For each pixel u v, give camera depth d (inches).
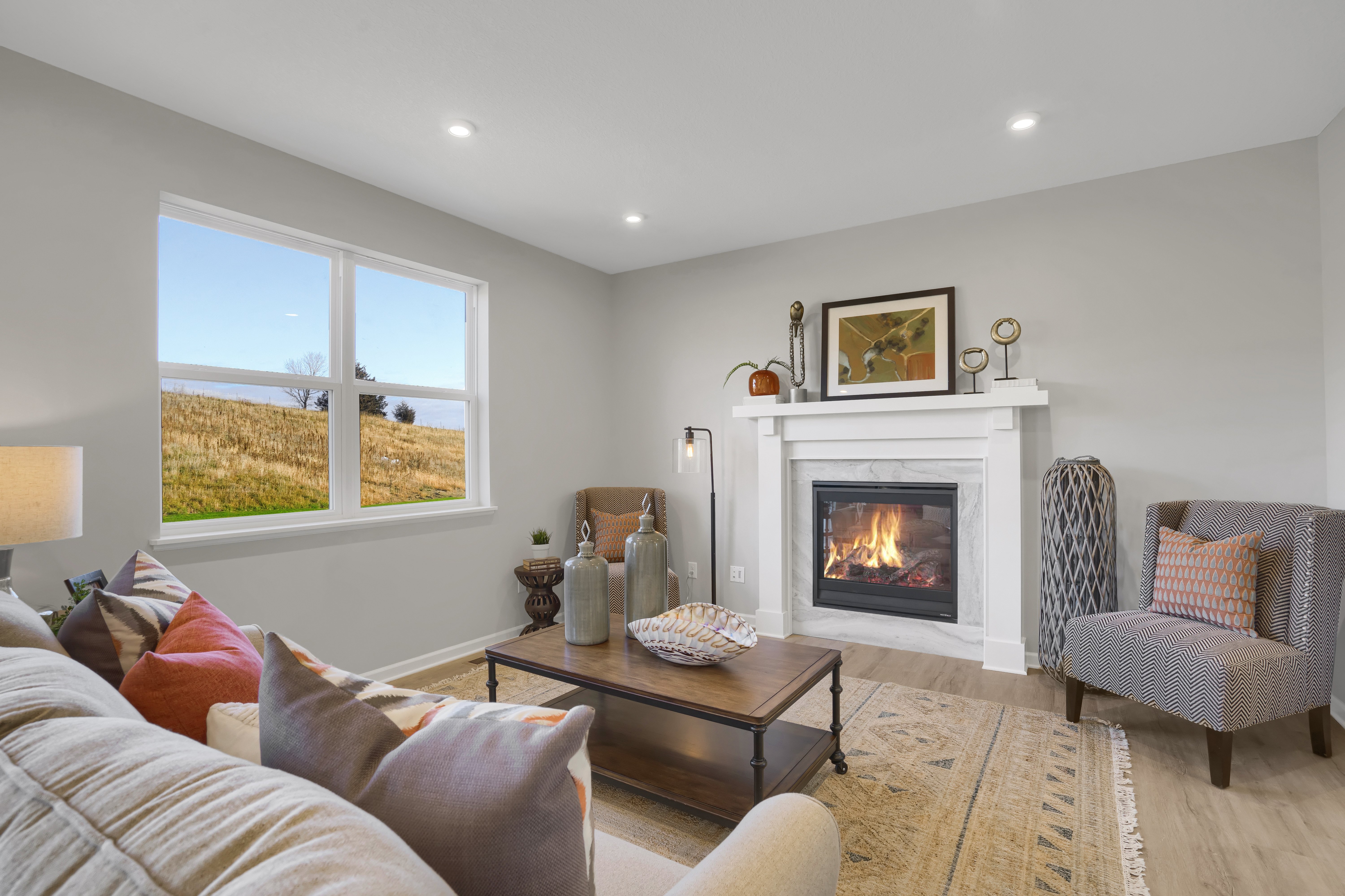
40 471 70.1
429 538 138.2
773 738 89.6
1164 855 70.8
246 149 108.9
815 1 76.9
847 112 102.4
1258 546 95.7
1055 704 112.8
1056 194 132.7
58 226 89.1
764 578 161.2
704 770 80.2
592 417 184.2
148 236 97.7
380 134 108.0
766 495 161.0
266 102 98.2
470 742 26.5
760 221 150.4
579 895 24.9
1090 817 77.9
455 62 88.5
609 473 190.4
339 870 16.8
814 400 159.6
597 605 92.0
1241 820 77.1
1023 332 135.6
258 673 44.4
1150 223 124.6
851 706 112.4
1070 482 120.3
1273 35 84.1
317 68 89.6
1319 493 111.7
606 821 79.4
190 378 106.1
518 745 25.5
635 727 93.4
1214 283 119.6
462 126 105.5
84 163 91.5
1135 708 110.3
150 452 97.8
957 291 142.6
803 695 84.6
